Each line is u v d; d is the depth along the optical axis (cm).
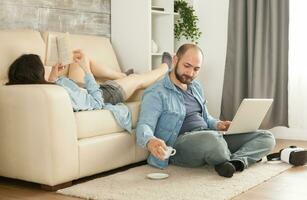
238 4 412
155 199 209
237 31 413
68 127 234
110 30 405
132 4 391
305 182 242
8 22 317
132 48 393
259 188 230
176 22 451
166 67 352
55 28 352
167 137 273
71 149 236
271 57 396
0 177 267
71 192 225
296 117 400
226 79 426
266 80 399
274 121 402
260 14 398
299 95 396
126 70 396
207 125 300
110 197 214
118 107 278
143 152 289
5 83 263
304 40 390
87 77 277
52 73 278
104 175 268
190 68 274
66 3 360
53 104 227
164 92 274
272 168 271
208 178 247
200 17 453
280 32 394
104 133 263
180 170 268
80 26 374
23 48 296
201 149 258
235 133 277
